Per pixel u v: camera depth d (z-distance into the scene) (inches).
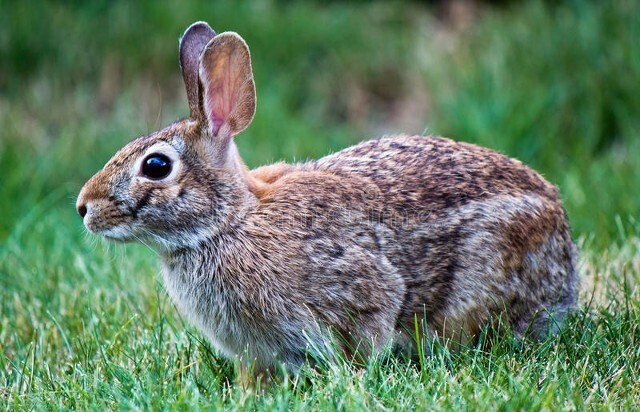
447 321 370.0
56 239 534.9
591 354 351.3
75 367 358.6
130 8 788.0
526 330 379.6
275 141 667.4
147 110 737.6
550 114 645.9
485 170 378.0
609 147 639.1
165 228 350.6
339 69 760.3
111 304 425.7
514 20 742.5
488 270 365.4
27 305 436.1
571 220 510.6
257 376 368.8
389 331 358.0
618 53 657.6
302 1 818.2
